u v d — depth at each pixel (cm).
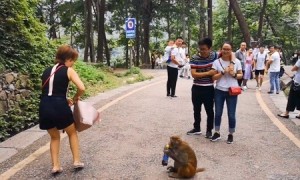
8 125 819
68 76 542
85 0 3425
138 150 667
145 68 3403
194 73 738
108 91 1386
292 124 883
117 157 628
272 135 779
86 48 3397
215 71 714
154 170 568
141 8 3678
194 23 3800
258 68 1534
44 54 1128
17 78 934
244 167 585
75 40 4378
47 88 538
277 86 1409
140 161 608
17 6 1069
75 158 567
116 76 1959
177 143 531
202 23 3769
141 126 848
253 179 537
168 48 1245
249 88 1583
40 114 537
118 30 4194
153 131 804
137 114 975
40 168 575
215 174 554
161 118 932
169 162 607
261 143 720
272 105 1142
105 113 984
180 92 1403
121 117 938
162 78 2022
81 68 1533
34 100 964
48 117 530
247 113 1009
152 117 941
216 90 720
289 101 941
